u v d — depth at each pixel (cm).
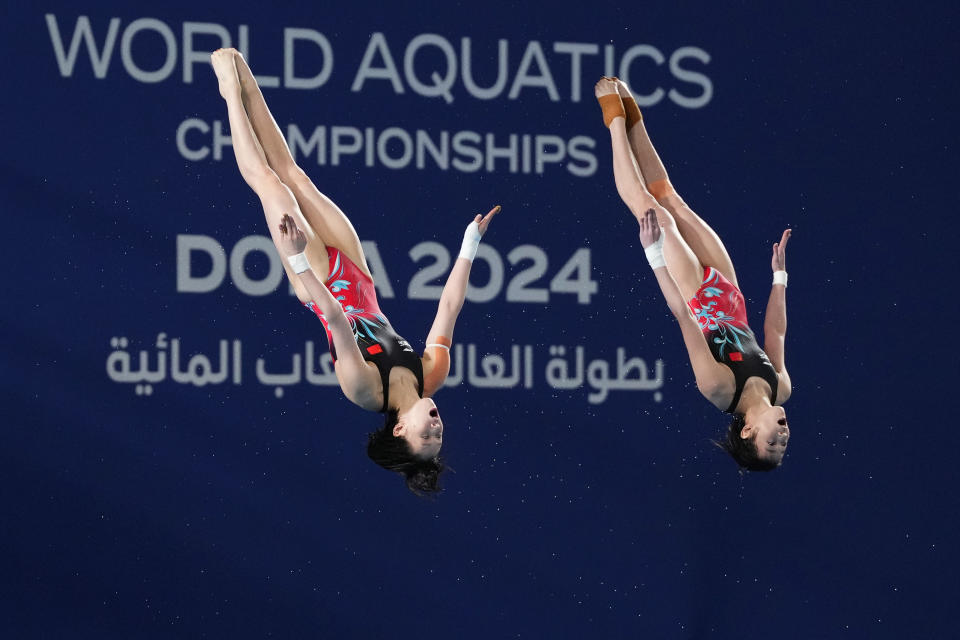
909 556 2619
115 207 2350
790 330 2628
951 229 2719
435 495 2433
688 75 2627
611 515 2500
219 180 2411
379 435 1802
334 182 2453
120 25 2386
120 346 2328
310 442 2398
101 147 2356
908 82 2727
